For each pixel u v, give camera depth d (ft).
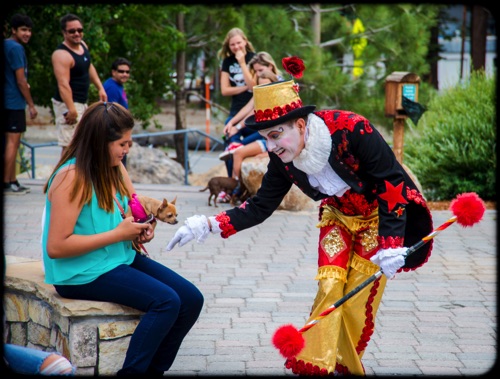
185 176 35.96
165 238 22.31
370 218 12.39
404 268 12.76
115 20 42.32
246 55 27.45
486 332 15.49
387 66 49.14
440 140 32.91
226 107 53.67
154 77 45.32
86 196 11.64
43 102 40.73
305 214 25.88
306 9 49.93
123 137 11.87
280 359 13.98
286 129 11.48
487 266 20.18
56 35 36.04
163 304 11.69
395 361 13.99
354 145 11.65
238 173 26.12
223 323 15.75
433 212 27.12
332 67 47.75
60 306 11.87
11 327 13.48
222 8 47.21
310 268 19.74
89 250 11.72
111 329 12.01
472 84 34.96
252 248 21.53
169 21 49.37
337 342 12.45
